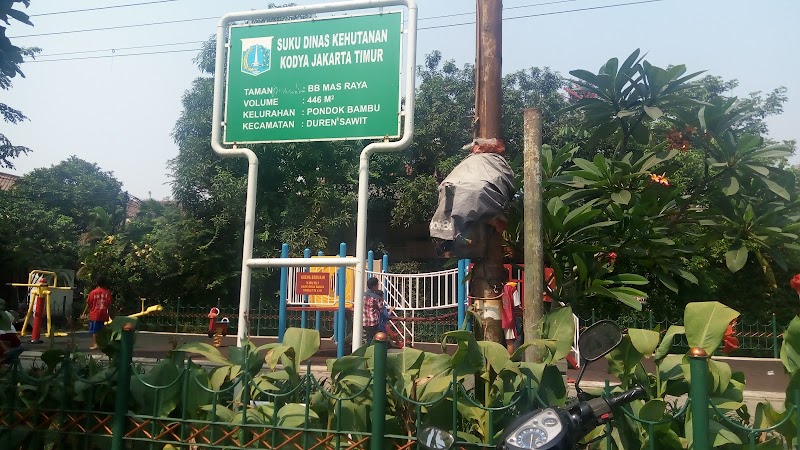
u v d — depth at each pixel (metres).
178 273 20.31
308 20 5.38
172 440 3.77
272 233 19.86
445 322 15.08
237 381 3.78
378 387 3.38
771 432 3.33
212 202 19.98
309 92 5.33
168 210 21.30
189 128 20.39
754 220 4.98
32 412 4.00
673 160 5.49
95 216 23.28
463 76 22.05
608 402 2.94
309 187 20.14
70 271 21.28
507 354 3.55
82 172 26.22
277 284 20.62
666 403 3.61
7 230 22.33
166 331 20.05
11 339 7.31
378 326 11.23
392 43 5.19
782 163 6.09
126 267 20.50
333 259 5.30
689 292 13.25
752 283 15.76
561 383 3.61
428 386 3.53
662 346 3.61
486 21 4.68
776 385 10.40
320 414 3.88
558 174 5.66
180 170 20.28
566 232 5.05
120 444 3.79
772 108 19.23
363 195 5.23
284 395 3.63
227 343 16.70
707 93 6.86
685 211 5.34
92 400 3.98
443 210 4.30
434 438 2.95
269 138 5.40
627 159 5.37
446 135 21.09
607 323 3.22
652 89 5.30
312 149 19.86
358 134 5.20
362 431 3.57
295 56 5.38
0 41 5.59
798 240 4.94
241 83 5.50
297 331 4.27
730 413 3.68
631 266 6.19
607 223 5.01
